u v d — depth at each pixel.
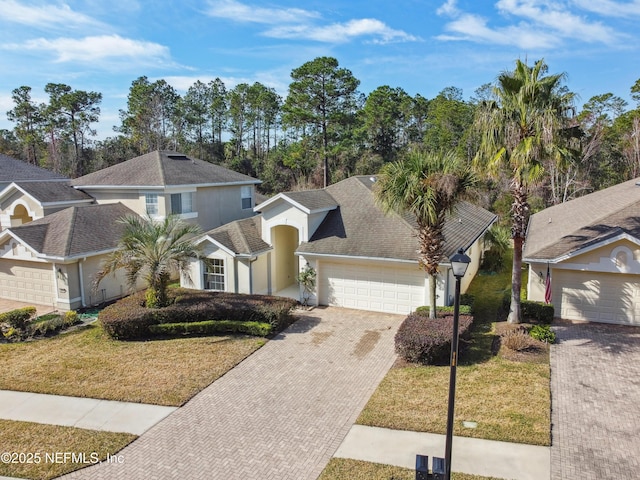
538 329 15.34
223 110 72.94
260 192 60.56
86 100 65.69
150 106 67.81
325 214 21.98
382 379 13.03
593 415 10.79
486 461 9.16
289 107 56.22
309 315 19.08
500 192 39.06
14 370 13.85
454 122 58.88
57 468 9.23
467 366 13.55
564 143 14.94
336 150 56.06
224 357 14.70
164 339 16.42
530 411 10.90
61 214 22.47
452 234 20.39
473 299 18.69
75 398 12.14
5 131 73.12
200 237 21.16
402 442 9.92
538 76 14.91
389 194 14.32
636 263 16.23
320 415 11.16
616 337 15.53
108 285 21.66
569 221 22.25
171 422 10.94
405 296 18.88
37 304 20.97
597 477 8.65
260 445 9.94
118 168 28.14
